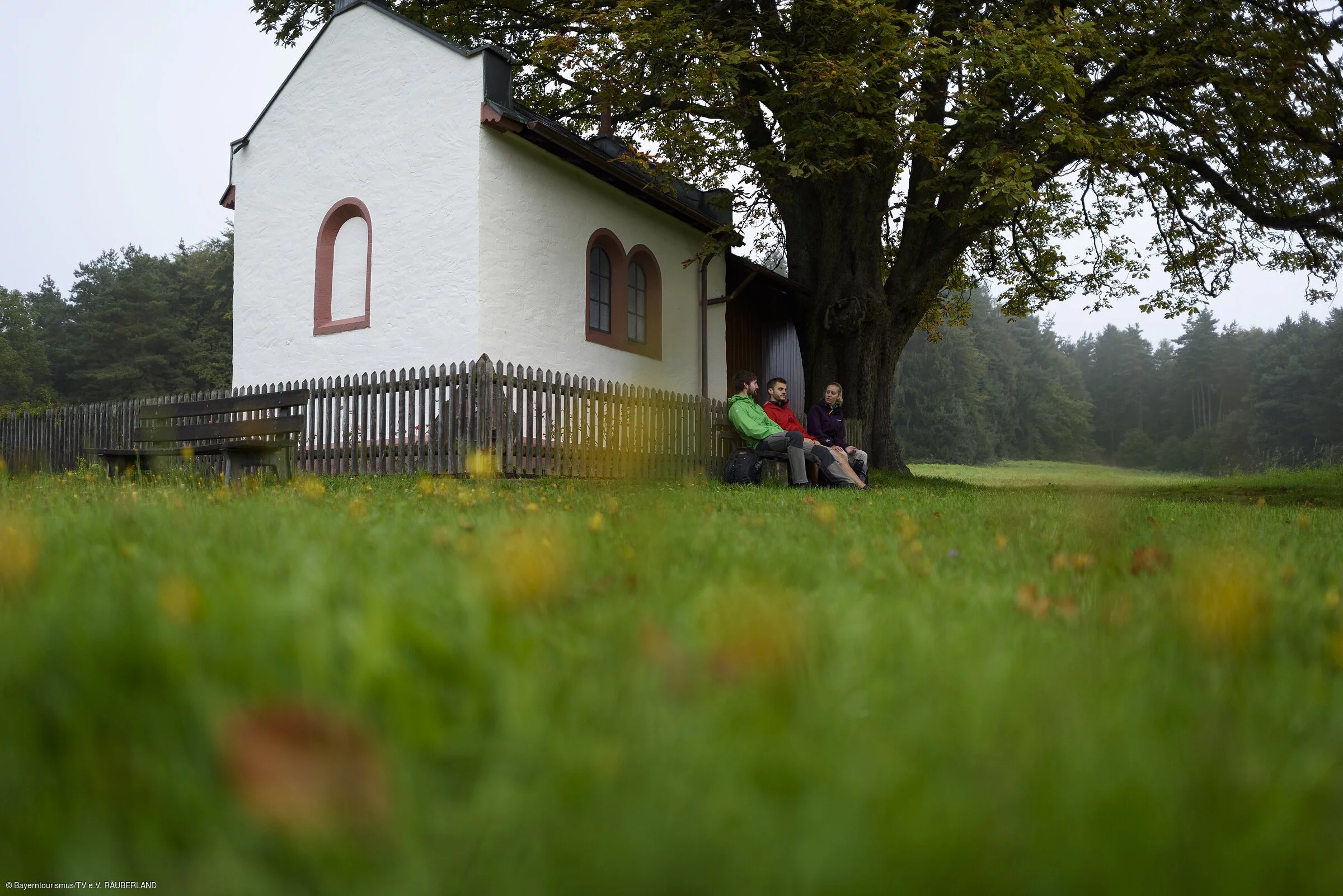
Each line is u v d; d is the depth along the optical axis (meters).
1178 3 15.04
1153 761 0.80
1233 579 1.42
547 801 0.69
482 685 0.97
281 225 14.81
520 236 13.64
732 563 2.22
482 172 13.05
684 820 0.63
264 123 15.05
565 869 0.60
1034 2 15.24
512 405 11.34
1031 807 0.68
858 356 18.25
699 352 17.92
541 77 20.03
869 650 1.21
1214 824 0.68
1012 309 22.91
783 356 21.11
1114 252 21.42
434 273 13.36
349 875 0.61
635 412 13.03
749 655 0.99
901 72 14.00
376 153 13.94
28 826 0.68
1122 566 2.55
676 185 15.81
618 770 0.73
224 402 9.48
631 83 14.25
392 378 11.59
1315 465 28.20
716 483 11.34
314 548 2.10
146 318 67.19
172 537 2.42
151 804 0.71
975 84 14.07
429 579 1.65
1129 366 134.62
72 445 15.30
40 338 80.00
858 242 18.06
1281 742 0.90
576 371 14.69
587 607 1.43
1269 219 17.59
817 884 0.57
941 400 95.25
